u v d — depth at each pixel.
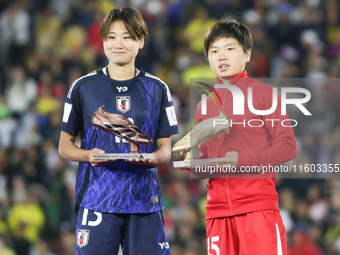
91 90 10.52
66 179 29.23
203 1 38.00
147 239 10.41
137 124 10.46
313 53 34.78
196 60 34.59
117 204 10.28
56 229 27.66
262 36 35.34
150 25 36.56
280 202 25.94
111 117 10.08
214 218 10.62
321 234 24.94
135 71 10.81
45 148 30.88
